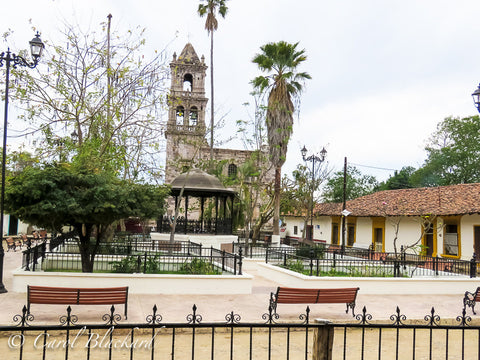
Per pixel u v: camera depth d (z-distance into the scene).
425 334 9.92
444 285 14.92
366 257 22.42
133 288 12.53
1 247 11.83
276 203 26.88
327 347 4.91
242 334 9.32
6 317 9.09
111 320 4.75
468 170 36.41
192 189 22.20
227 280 13.14
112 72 16.50
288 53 26.62
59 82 16.11
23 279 11.90
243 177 26.62
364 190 54.50
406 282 14.60
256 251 23.80
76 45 16.45
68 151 15.97
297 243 28.69
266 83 26.56
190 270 14.42
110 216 12.02
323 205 39.09
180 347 8.23
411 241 25.98
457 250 23.02
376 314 10.97
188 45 43.66
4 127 11.91
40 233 31.12
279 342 8.82
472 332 10.20
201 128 27.31
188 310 10.58
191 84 45.91
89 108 16.91
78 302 9.02
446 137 39.06
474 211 20.88
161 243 20.16
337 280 14.00
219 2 34.28
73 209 11.38
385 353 8.30
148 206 12.59
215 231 23.28
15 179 11.96
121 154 17.00
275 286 14.95
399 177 52.38
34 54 12.48
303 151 27.20
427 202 26.05
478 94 13.21
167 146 40.16
